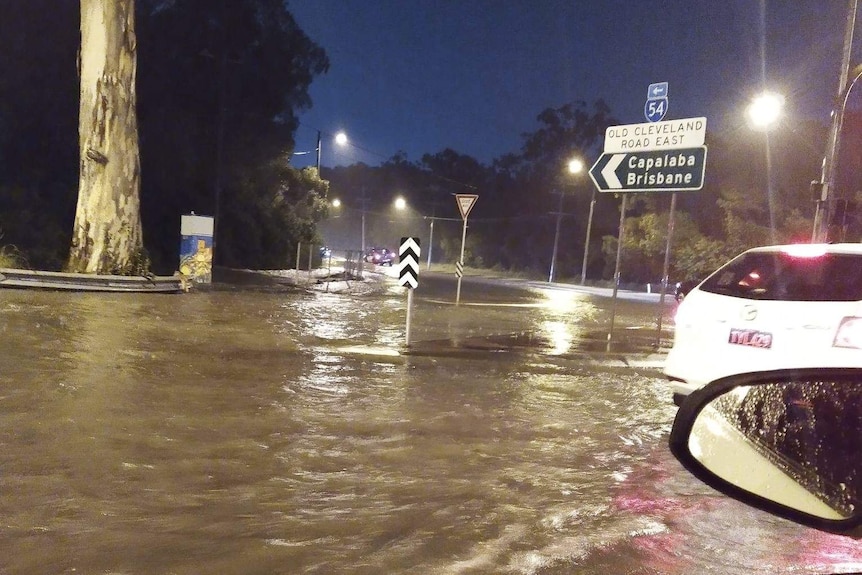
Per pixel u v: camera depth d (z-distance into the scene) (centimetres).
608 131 1475
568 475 652
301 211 5131
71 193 3039
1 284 1770
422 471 640
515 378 1110
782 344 666
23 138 3045
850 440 331
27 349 1055
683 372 750
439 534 505
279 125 4475
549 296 3625
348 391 941
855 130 3975
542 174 7981
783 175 4428
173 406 805
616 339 1648
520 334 1653
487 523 530
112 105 2064
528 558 474
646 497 603
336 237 12225
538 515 551
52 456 615
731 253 4434
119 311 1573
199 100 3853
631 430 829
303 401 869
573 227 7156
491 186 8781
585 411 912
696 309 755
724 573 465
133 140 2130
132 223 2141
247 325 1529
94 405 782
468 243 8625
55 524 484
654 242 5006
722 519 559
